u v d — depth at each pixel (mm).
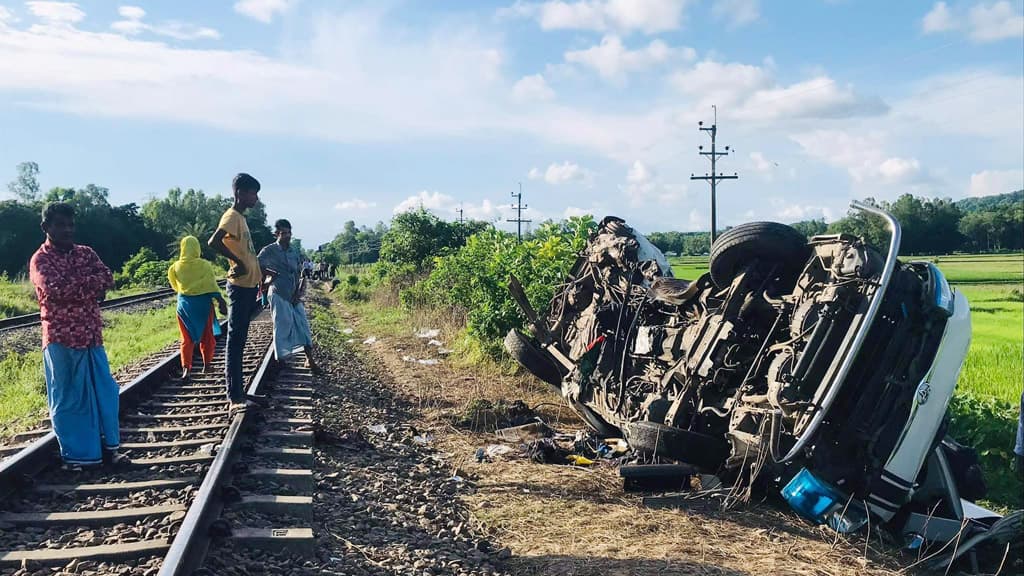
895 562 5332
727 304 6367
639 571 4746
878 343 5617
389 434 8328
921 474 6035
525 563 4895
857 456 5543
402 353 15648
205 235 93688
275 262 10641
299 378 10898
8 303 23641
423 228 31594
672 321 7375
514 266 14109
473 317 13891
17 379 11062
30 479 5465
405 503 5973
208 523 4754
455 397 10797
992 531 5379
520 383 11867
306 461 6539
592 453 7883
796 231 6418
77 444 5840
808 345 5484
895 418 5488
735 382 6371
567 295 9547
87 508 5195
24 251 60594
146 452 6590
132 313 23359
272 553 4625
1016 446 5883
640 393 7309
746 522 5805
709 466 6215
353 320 25234
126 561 4344
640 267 8430
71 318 5824
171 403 8594
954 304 5723
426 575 4551
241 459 6410
